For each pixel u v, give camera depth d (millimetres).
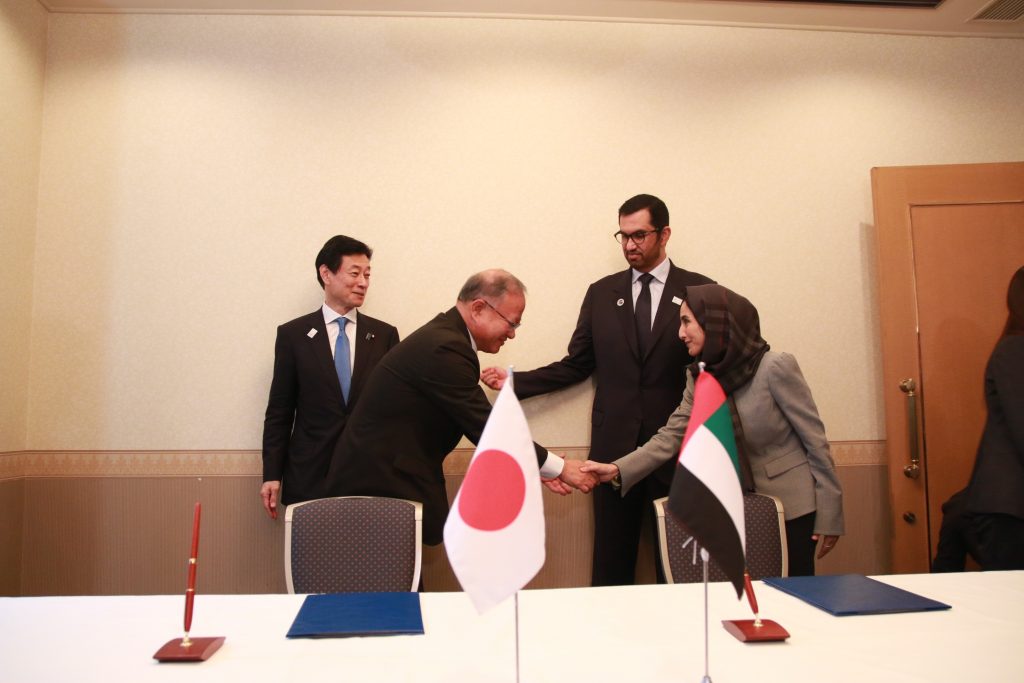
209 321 3092
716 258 3240
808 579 1677
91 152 3107
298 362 2850
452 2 3131
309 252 3131
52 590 2980
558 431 3139
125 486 3023
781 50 3324
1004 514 2125
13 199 2914
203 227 3117
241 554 3023
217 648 1252
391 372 2408
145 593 3000
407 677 1137
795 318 3248
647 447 2582
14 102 2902
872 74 3346
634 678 1132
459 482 3115
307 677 1139
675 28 3299
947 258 3150
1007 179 3178
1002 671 1153
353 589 1968
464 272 3158
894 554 3057
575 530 3115
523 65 3240
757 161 3287
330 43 3199
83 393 3041
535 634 1327
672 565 2006
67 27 3133
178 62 3154
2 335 2857
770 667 1171
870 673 1146
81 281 3074
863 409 3238
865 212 3309
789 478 2365
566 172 3217
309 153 3160
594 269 3193
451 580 3037
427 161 3186
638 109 3262
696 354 2471
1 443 2855
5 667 1176
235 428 3062
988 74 3359
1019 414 2057
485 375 2906
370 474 2391
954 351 3115
